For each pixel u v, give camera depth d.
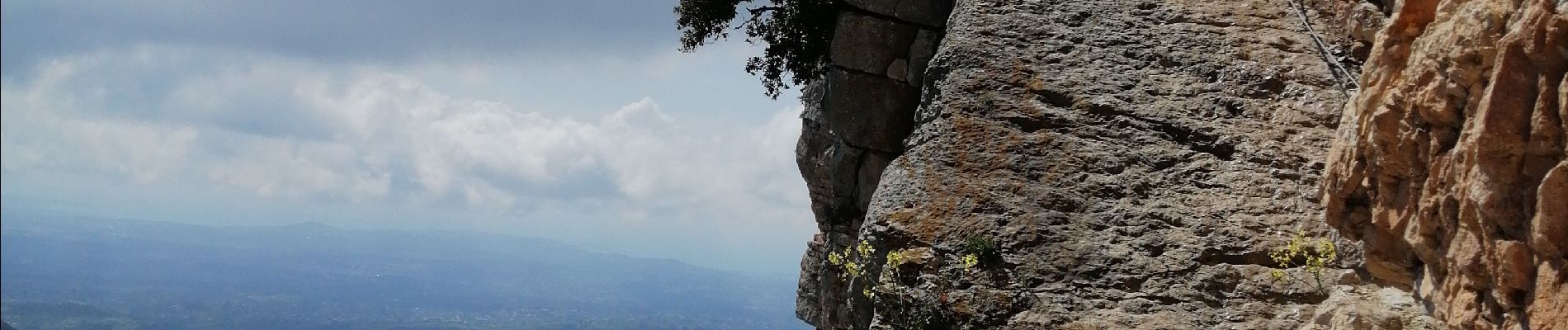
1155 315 9.24
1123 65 13.05
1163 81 12.80
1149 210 10.54
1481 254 6.75
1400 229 7.88
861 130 19.08
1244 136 11.66
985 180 10.89
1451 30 7.04
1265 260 9.80
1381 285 8.74
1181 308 9.33
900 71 18.88
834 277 19.83
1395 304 8.09
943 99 12.36
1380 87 8.08
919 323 9.47
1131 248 10.01
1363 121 8.18
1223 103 12.28
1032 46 13.31
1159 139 11.70
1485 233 6.59
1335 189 8.71
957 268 9.79
